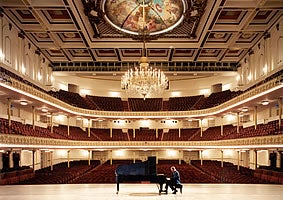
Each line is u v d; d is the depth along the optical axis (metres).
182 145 33.25
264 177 21.48
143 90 18.31
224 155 37.06
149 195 13.53
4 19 21.12
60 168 29.78
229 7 19.52
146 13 22.30
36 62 28.17
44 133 27.33
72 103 33.59
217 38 25.97
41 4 19.25
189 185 17.28
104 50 29.09
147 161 14.15
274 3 19.33
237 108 29.16
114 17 22.53
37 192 14.38
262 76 25.77
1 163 22.84
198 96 39.66
